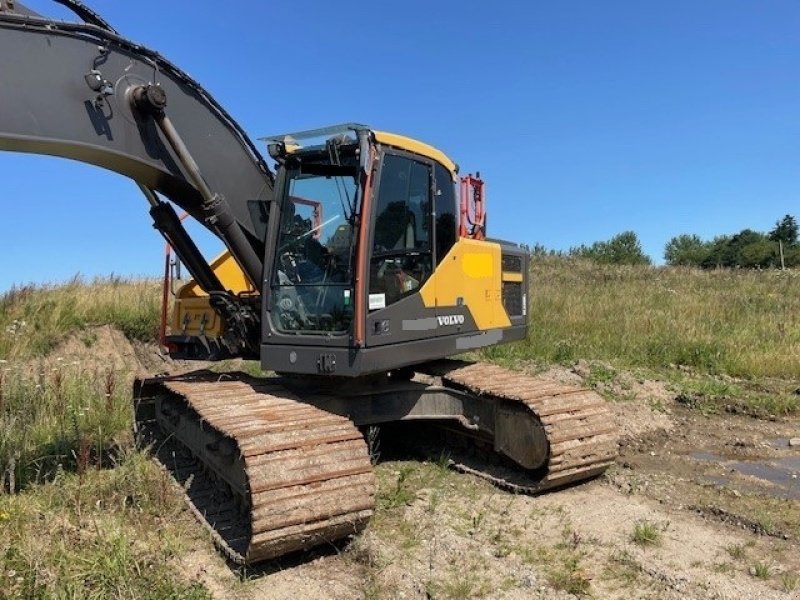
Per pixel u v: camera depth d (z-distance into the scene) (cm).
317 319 505
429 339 550
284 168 519
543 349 1122
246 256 525
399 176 523
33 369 896
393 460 618
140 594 353
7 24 402
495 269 656
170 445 587
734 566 413
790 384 978
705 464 634
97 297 1192
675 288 1989
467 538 447
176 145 472
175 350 627
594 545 441
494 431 565
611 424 555
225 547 408
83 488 491
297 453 403
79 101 432
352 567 408
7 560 373
